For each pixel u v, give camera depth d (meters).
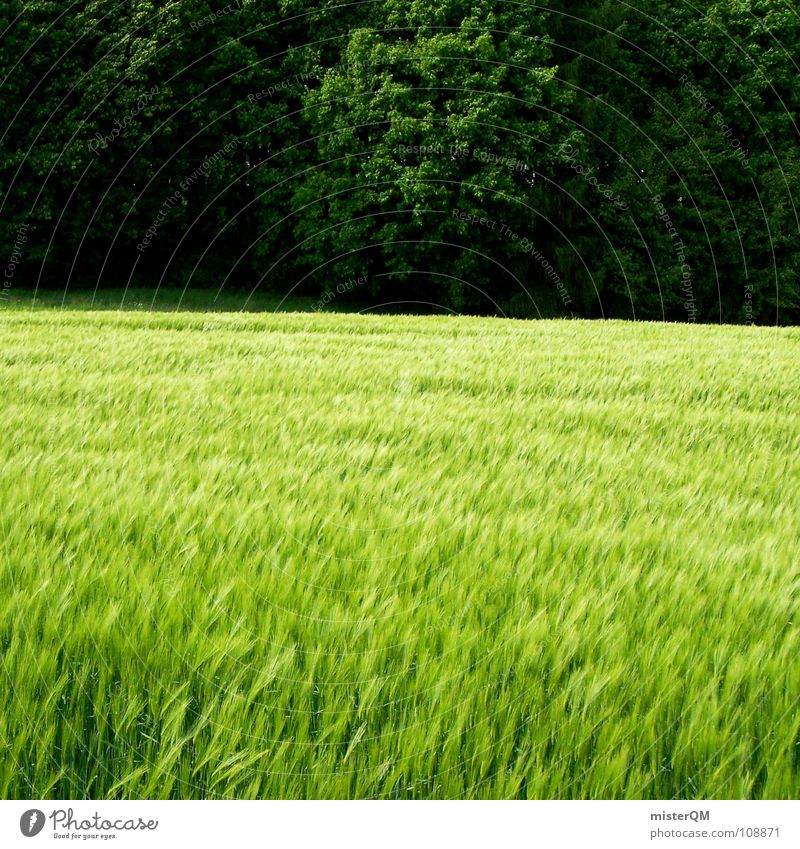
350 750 2.23
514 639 2.60
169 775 2.23
